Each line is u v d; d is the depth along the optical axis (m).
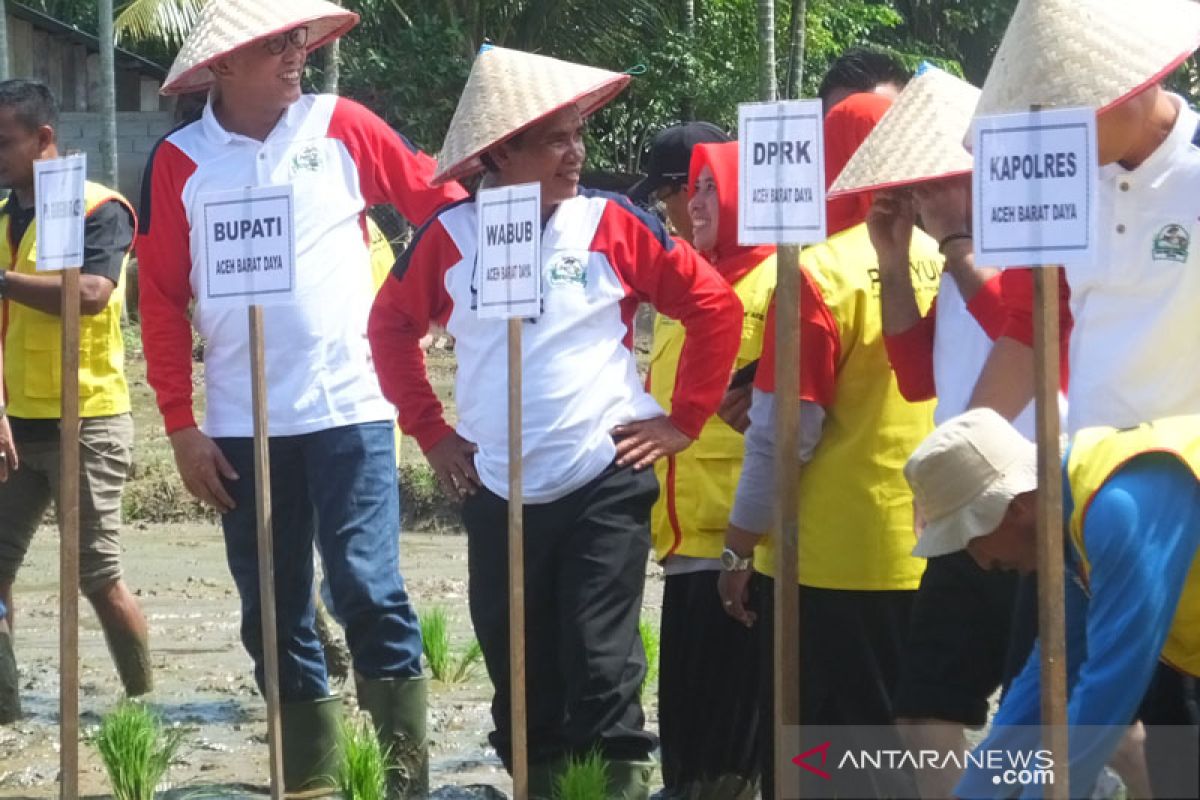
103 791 7.96
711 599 7.23
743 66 27.47
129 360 22.83
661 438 6.75
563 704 6.92
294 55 7.33
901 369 6.15
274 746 6.34
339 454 7.29
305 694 7.62
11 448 8.55
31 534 9.16
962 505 4.98
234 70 7.29
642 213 6.81
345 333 7.34
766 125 5.30
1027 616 5.32
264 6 7.27
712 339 6.73
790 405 5.27
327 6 7.45
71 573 6.52
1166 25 5.17
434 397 7.04
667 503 7.31
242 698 9.70
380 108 25.56
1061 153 4.62
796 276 5.29
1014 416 5.64
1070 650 5.01
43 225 6.63
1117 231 5.27
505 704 7.00
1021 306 5.61
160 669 10.39
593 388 6.69
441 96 26.06
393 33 27.14
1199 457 4.61
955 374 6.03
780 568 5.25
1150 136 5.22
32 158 8.80
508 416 6.39
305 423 7.28
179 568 14.21
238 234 6.42
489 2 26.72
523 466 6.69
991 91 5.25
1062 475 4.79
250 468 7.40
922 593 5.77
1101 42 5.12
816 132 5.22
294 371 7.27
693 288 6.72
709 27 27.61
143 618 9.38
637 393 6.88
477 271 6.25
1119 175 5.26
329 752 7.68
